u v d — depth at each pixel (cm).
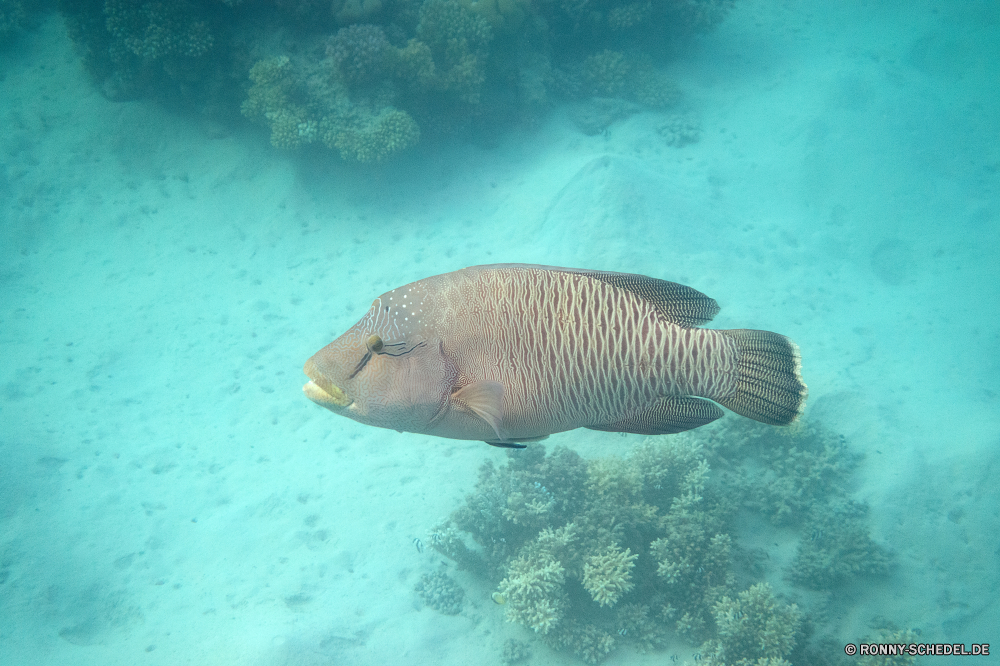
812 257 1547
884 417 1126
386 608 869
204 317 1434
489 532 855
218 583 930
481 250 1507
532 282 176
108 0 1405
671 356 182
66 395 1240
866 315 1421
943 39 2202
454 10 1487
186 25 1431
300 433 1195
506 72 1700
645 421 191
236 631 848
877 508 971
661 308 185
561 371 176
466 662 788
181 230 1603
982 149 1855
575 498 866
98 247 1559
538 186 1633
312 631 834
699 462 928
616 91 1900
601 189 1473
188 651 827
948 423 1130
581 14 1823
